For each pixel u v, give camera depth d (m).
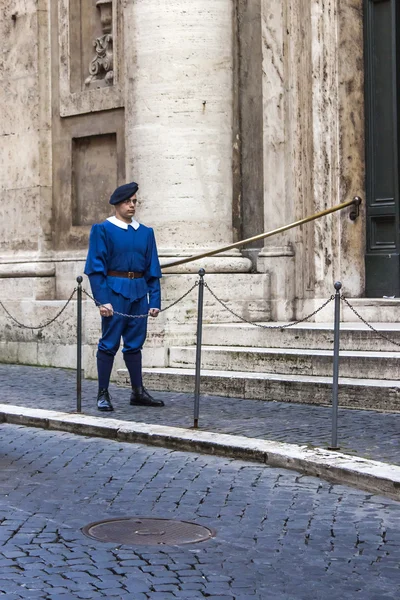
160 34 12.96
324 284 12.59
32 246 15.41
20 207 15.60
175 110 12.95
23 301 14.96
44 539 6.08
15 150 15.65
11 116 15.68
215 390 11.06
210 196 13.02
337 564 5.66
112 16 14.55
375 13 12.98
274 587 5.26
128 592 5.13
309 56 12.70
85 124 14.88
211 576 5.42
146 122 13.05
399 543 6.05
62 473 7.86
